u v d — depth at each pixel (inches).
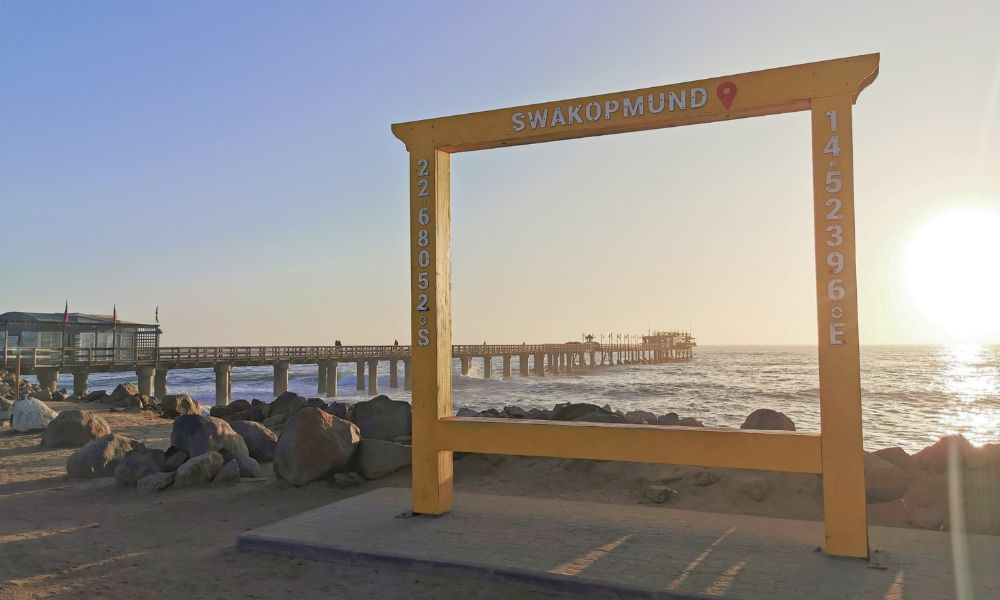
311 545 207.8
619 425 221.6
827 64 196.4
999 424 1033.5
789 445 198.7
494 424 234.8
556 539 210.7
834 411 193.3
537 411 457.1
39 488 349.4
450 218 259.6
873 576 175.3
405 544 207.2
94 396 949.8
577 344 3083.2
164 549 226.1
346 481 325.4
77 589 185.5
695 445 209.0
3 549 227.6
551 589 176.4
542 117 233.6
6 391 960.9
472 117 242.7
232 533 249.0
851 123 193.5
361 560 199.9
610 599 170.2
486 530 221.8
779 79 202.1
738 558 190.5
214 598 177.3
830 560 188.2
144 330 1427.2
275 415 600.4
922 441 834.8
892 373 2758.4
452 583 183.9
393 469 338.3
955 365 3563.0
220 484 341.7
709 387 1870.1
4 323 1261.1
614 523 229.1
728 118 216.7
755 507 262.8
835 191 194.2
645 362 3954.2
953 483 254.8
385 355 1945.1
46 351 1254.9
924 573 177.6
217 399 1489.9
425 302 247.1
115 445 398.3
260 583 187.6
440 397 246.5
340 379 2509.8
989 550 197.6
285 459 331.6
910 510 248.2
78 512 287.6
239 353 1526.8
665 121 219.8
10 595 180.9
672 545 203.2
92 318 1417.3
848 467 191.2
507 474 328.8
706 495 277.1
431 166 248.4
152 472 347.6
